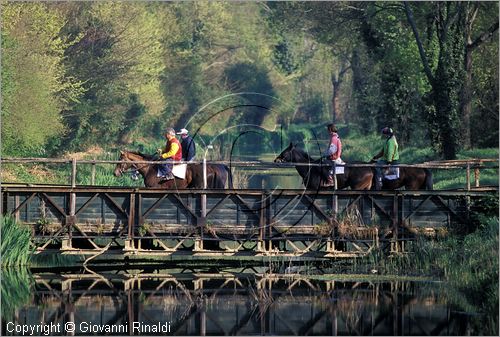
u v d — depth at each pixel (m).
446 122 128.25
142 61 154.50
